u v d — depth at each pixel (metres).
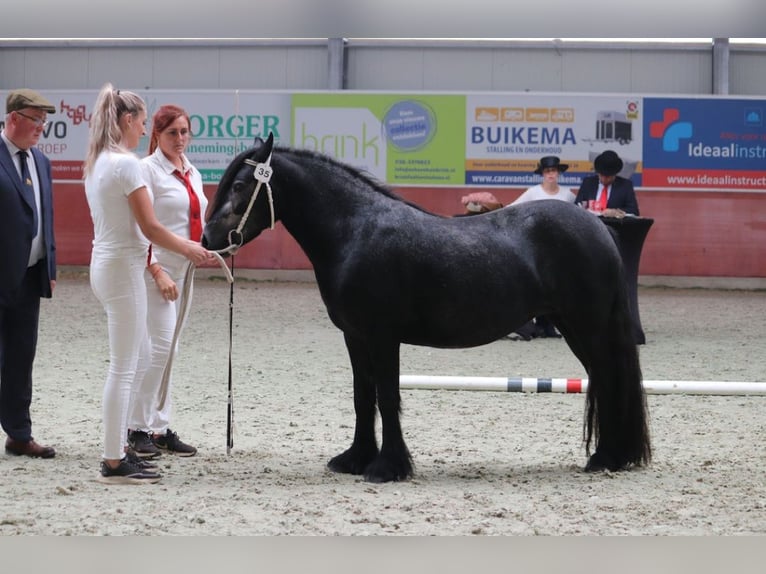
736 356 9.98
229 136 17.20
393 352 4.95
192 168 5.71
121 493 4.56
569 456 5.62
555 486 4.82
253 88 18.44
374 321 4.91
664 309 14.21
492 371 9.07
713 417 6.88
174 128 5.50
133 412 5.46
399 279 4.88
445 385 6.36
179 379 8.35
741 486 4.84
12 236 5.23
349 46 18.31
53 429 6.23
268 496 4.54
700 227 16.80
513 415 6.92
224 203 4.95
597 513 4.27
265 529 3.94
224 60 18.47
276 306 14.05
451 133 16.98
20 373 5.41
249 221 4.96
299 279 17.33
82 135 17.23
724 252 16.80
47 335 10.84
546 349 10.63
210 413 6.91
